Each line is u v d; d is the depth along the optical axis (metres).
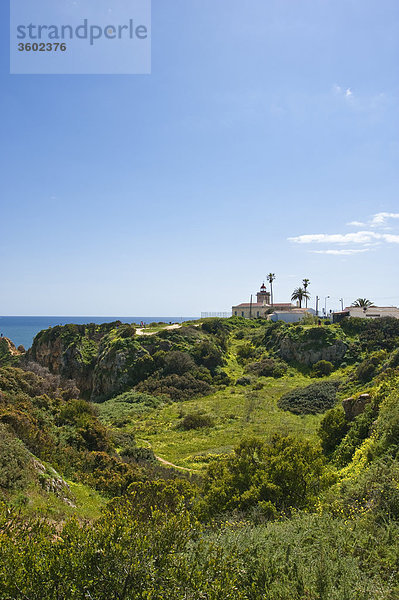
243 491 13.81
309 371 58.25
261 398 46.38
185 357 60.62
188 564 5.27
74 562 4.66
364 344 59.81
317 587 5.50
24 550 4.90
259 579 5.90
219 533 7.72
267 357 65.62
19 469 13.27
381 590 5.38
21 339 167.75
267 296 119.25
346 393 40.75
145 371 58.56
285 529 8.31
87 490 16.94
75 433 23.00
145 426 39.34
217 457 27.78
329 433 23.17
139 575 4.75
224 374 59.34
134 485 16.97
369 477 10.66
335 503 10.60
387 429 14.87
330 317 92.06
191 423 38.28
